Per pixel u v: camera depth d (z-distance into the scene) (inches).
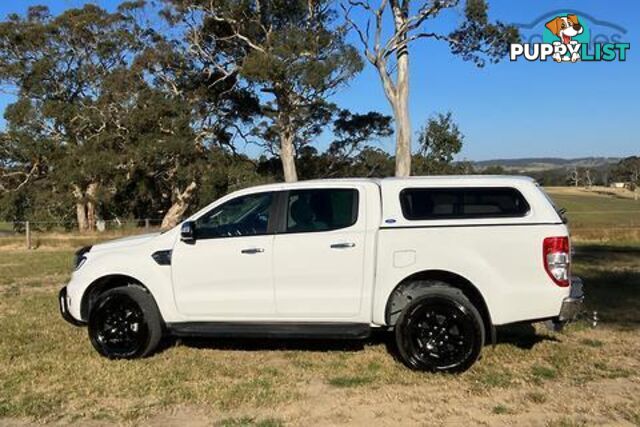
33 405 224.2
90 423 210.7
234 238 278.1
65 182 1770.4
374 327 270.7
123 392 238.4
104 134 1747.0
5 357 285.9
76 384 247.3
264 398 230.8
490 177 267.0
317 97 1603.1
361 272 264.7
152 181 1851.6
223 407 223.0
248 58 1505.9
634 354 282.0
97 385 245.9
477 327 252.2
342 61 1491.1
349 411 218.2
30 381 251.4
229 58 1758.1
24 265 726.5
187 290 279.7
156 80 1811.0
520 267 254.1
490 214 259.1
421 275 262.1
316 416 214.2
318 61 1477.6
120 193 1882.4
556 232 254.4
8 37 1870.1
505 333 316.2
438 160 1999.3
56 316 380.5
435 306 254.8
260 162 1945.1
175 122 1673.2
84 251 301.1
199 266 278.7
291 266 269.9
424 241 259.4
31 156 1898.4
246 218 281.0
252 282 273.7
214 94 1796.3
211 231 282.8
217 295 276.8
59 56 1900.8
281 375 258.1
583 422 204.8
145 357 284.0
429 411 217.2
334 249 266.5
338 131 1974.7
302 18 1638.8
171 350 297.1
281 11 1617.9
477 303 263.4
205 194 1700.3
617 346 295.4
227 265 276.2
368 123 1961.1
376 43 1077.1
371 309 264.8
